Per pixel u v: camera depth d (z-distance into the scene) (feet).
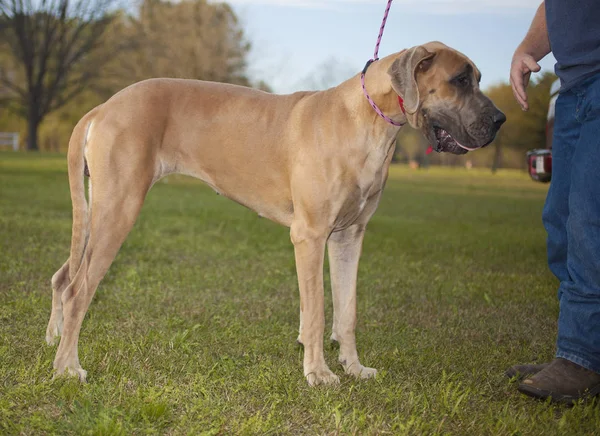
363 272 20.01
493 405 9.69
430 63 10.10
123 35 111.86
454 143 10.31
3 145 133.08
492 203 54.44
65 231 24.04
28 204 32.94
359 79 10.53
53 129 154.10
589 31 9.39
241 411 9.04
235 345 12.26
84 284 10.21
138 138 10.61
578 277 9.71
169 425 8.64
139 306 14.53
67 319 10.10
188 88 11.43
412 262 22.02
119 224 10.45
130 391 9.68
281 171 11.01
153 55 103.30
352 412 9.20
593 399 9.69
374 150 10.44
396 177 103.04
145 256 20.53
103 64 117.29
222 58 97.25
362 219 11.07
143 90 11.01
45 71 121.60
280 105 11.26
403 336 13.43
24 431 8.18
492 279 19.69
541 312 15.80
